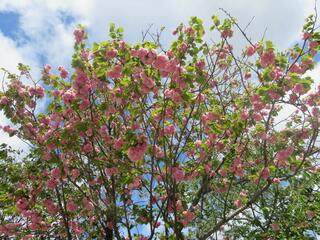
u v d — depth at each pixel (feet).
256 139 26.03
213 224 26.55
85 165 26.53
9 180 28.89
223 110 26.61
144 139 21.24
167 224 24.22
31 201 26.94
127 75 22.04
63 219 27.68
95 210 26.48
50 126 27.35
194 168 24.89
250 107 24.82
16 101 27.09
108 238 27.27
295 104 22.90
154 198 25.50
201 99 23.97
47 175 27.61
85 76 23.65
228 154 25.68
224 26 24.82
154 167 24.93
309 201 31.24
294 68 23.11
